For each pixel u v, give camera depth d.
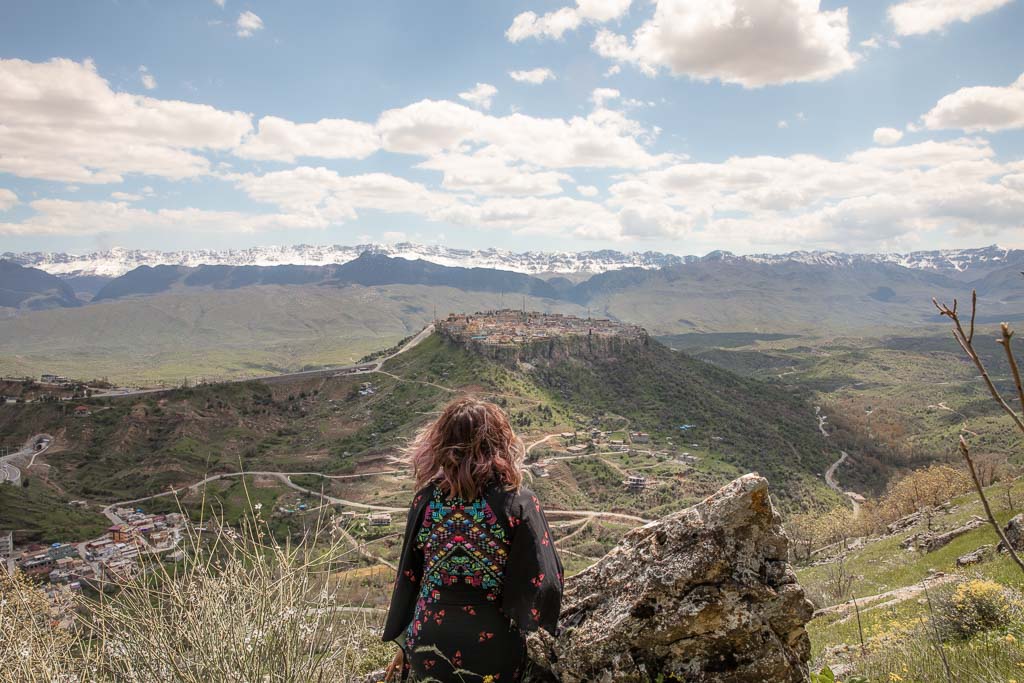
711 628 4.02
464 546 3.69
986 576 11.95
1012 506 23.58
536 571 3.63
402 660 4.14
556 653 4.41
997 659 5.40
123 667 3.38
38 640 3.34
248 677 3.30
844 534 52.41
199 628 3.43
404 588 3.95
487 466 3.73
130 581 3.45
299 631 3.57
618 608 4.29
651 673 4.12
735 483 4.28
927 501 45.25
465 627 3.63
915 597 13.21
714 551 4.11
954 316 1.52
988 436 118.56
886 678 6.14
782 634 4.01
